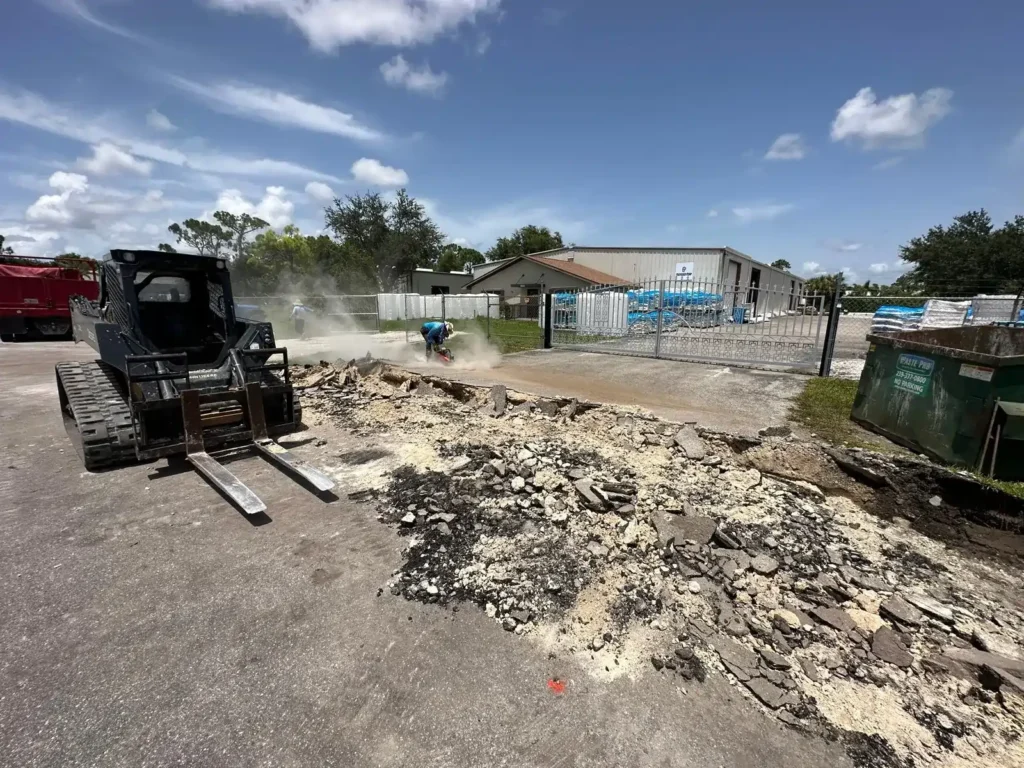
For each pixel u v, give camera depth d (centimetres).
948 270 3488
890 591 259
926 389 433
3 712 183
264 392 509
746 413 570
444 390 708
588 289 1345
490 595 256
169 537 316
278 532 323
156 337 552
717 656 216
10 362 1079
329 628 232
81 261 1611
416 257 4456
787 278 3741
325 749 171
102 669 205
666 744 174
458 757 168
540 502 346
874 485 361
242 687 197
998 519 319
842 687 200
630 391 702
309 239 4244
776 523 326
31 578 270
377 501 369
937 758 170
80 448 477
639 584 262
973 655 212
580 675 205
